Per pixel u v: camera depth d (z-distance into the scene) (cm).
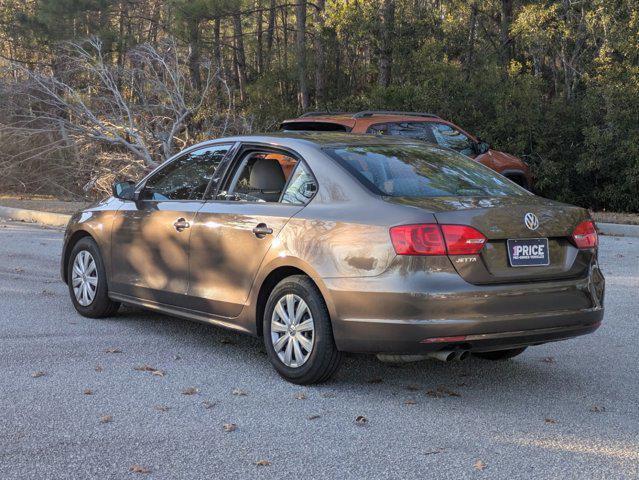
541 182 1931
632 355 649
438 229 493
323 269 527
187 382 559
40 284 925
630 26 1880
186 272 636
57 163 2053
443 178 571
